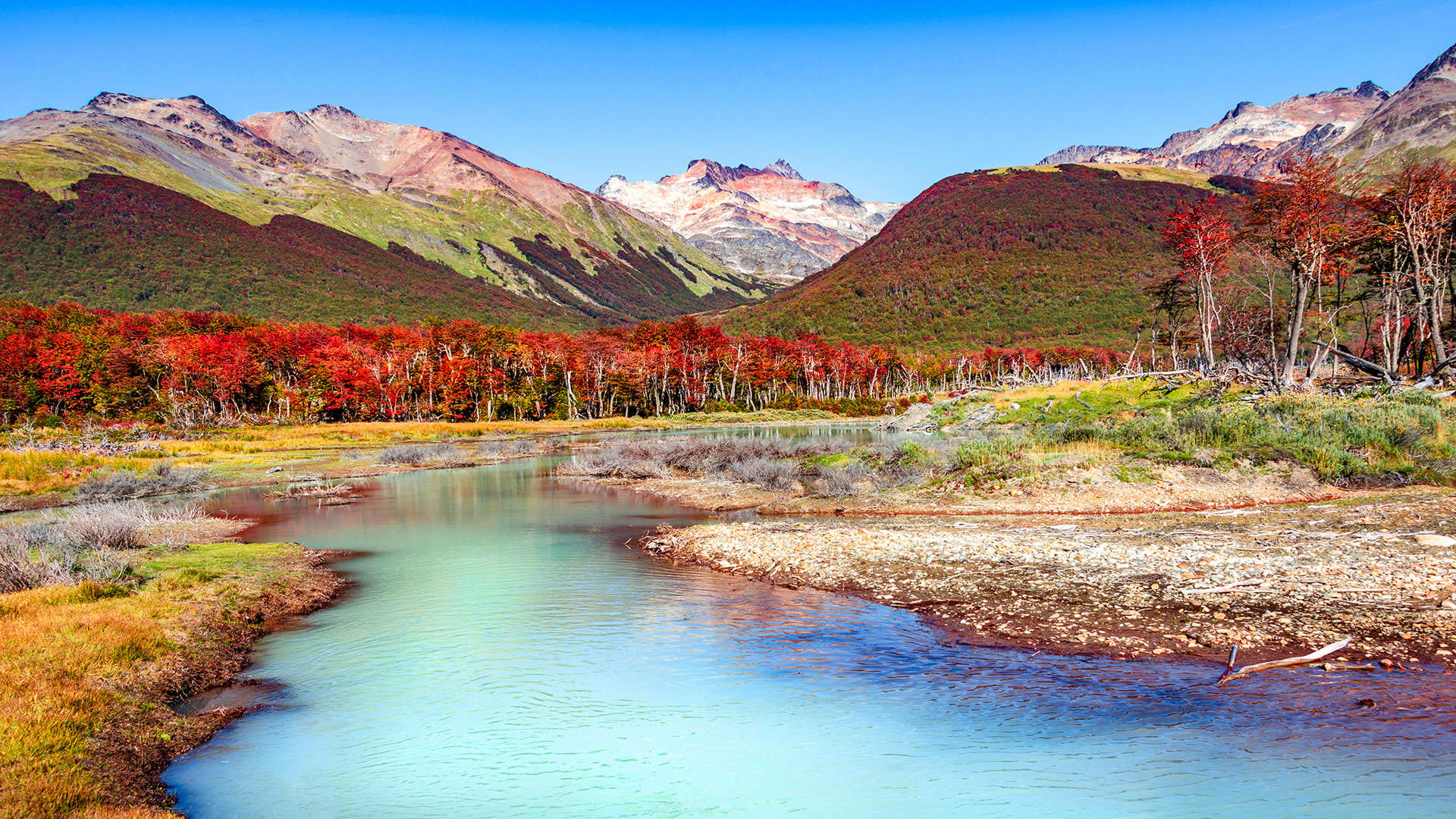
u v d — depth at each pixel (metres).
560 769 7.79
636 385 106.19
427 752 8.30
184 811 7.16
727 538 19.25
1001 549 16.38
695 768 7.72
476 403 99.12
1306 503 21.02
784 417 105.56
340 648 11.80
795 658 10.84
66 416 83.12
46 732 8.07
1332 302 59.69
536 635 12.19
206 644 11.73
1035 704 8.90
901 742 8.12
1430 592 11.46
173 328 107.12
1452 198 44.09
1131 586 13.06
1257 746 7.53
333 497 31.34
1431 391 35.19
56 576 14.34
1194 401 42.59
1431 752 7.20
